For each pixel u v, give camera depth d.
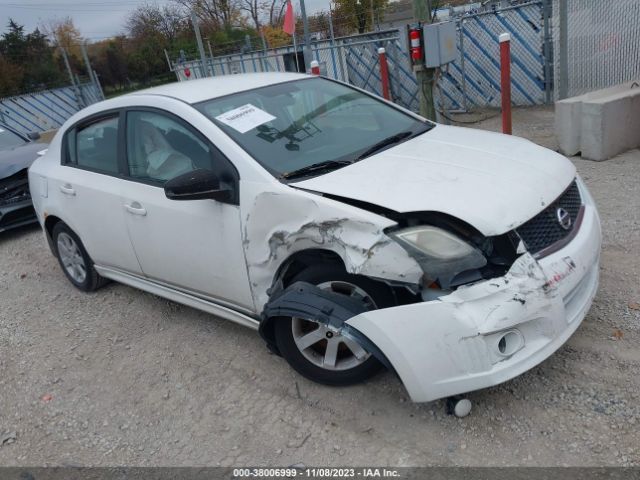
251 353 3.85
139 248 4.16
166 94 4.05
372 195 2.90
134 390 3.70
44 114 27.14
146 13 47.72
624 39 8.55
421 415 3.00
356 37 12.51
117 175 4.25
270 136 3.60
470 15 10.57
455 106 11.36
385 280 2.74
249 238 3.29
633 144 6.77
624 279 3.96
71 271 5.32
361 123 4.06
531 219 2.87
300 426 3.09
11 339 4.66
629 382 2.99
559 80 9.55
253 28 38.06
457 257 2.66
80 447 3.26
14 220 7.44
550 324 2.74
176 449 3.11
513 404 2.97
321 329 3.14
